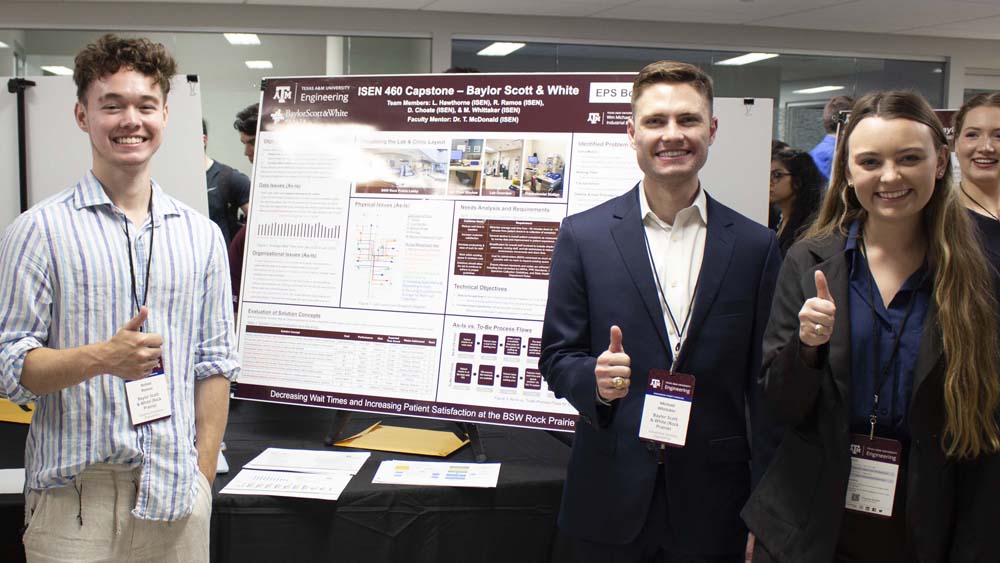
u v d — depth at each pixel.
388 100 2.25
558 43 6.83
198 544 1.52
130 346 1.29
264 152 2.34
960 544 1.25
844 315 1.33
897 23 6.75
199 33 6.24
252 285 2.30
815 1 5.99
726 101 2.57
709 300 1.50
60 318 1.36
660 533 1.50
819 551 1.29
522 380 2.09
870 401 1.30
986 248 1.34
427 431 2.38
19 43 6.07
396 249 2.20
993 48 7.52
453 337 2.14
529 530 1.95
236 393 2.28
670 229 1.58
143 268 1.43
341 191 2.26
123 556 1.42
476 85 2.18
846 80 7.36
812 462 1.33
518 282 2.11
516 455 2.18
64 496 1.39
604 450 1.53
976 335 1.23
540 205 2.11
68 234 1.37
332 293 2.24
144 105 1.43
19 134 2.34
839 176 1.43
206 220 1.61
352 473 2.00
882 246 1.36
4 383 1.33
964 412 1.21
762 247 1.55
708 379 1.49
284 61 6.41
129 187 1.45
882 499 1.28
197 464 1.53
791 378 1.30
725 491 1.51
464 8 6.39
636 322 1.52
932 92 7.58
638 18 6.76
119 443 1.38
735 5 6.18
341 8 6.39
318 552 1.88
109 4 6.07
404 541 1.90
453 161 2.18
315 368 2.23
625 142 2.07
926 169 1.26
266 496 1.85
